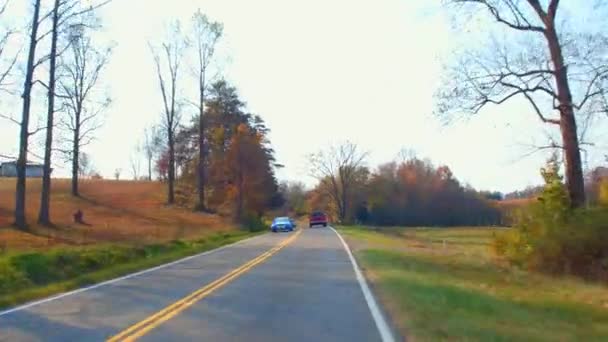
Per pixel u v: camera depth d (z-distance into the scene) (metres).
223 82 80.62
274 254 34.72
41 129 39.31
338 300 16.91
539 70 29.00
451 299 16.70
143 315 14.44
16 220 39.47
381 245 43.56
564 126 29.22
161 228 52.22
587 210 29.39
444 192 120.31
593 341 12.28
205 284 20.75
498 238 33.59
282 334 12.09
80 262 24.84
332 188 126.69
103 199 72.44
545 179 30.69
